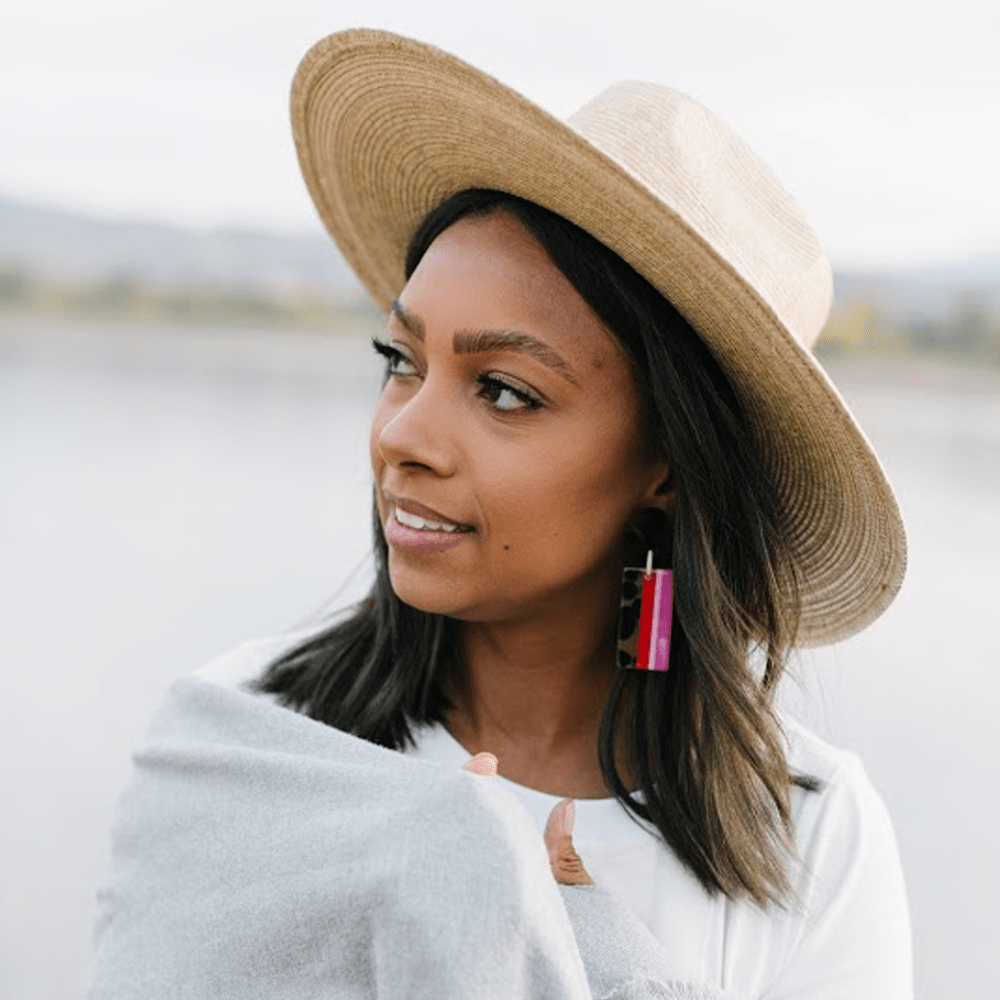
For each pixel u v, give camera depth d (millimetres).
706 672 1372
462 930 1081
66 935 3236
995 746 4020
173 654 4781
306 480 7656
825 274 1450
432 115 1363
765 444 1451
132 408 10445
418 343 1309
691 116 1370
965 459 8391
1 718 4219
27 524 6355
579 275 1272
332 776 1259
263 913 1211
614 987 1254
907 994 1445
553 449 1287
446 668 1477
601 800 1419
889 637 4938
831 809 1452
